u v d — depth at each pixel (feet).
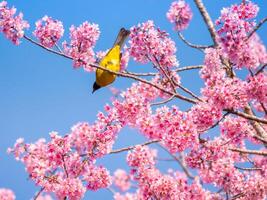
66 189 38.32
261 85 34.50
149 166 39.50
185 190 39.70
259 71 38.17
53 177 38.68
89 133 38.78
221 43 35.04
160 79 43.60
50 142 38.68
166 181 38.88
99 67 37.22
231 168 39.75
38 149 39.34
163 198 38.75
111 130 38.88
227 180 40.01
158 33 40.32
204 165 38.24
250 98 34.96
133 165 39.40
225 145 37.68
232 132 37.96
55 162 38.68
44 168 38.50
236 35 34.60
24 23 39.22
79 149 39.52
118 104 39.17
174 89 37.99
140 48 39.96
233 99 34.65
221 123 38.24
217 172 39.65
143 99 39.01
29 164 38.60
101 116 39.22
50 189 38.50
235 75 39.88
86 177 39.47
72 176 39.04
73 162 38.86
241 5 34.96
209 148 37.68
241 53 34.63
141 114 38.83
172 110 35.45
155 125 35.45
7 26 38.78
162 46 39.70
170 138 35.01
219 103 34.83
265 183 40.60
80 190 38.52
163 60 39.78
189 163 38.40
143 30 39.96
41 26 40.42
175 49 40.01
